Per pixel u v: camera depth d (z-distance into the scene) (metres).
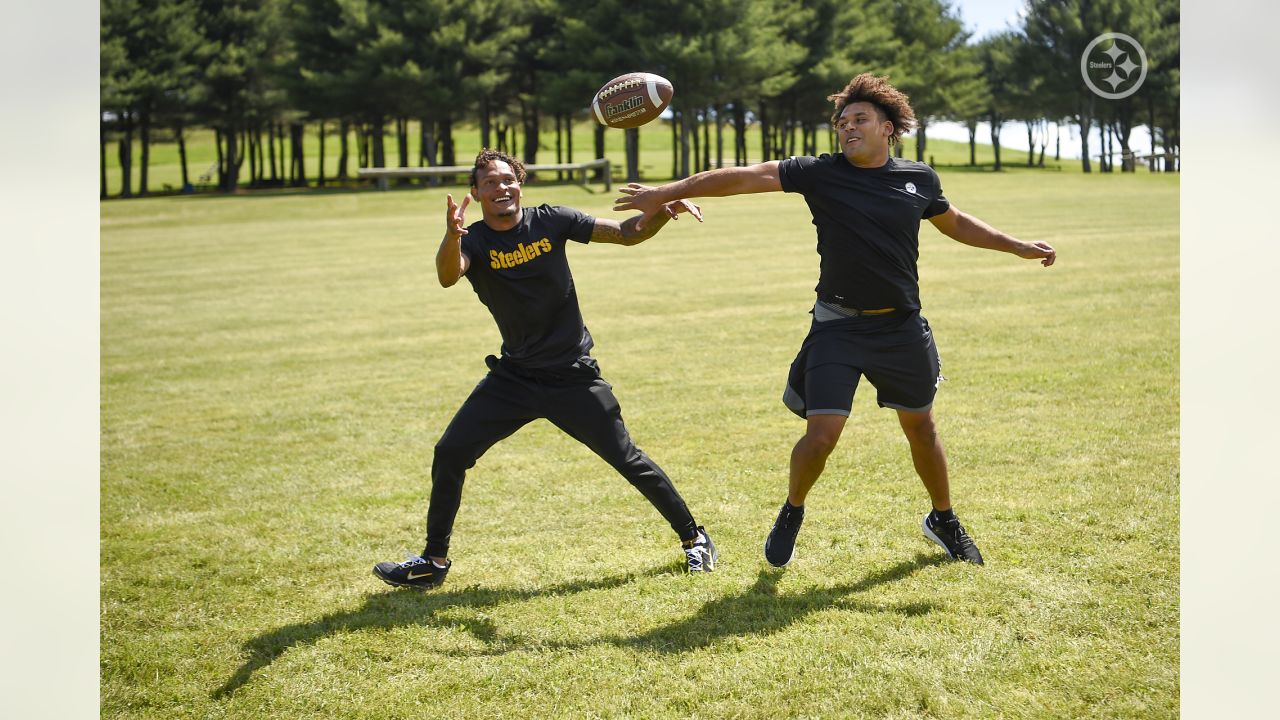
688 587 3.65
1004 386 6.54
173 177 71.12
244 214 30.17
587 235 3.58
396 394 7.26
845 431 5.67
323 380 7.84
